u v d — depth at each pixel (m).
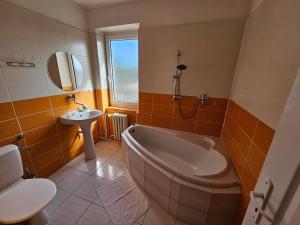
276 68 0.91
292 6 0.82
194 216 1.35
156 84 2.22
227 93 1.90
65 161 2.20
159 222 1.41
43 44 1.72
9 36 1.41
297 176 0.40
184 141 2.05
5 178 1.28
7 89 1.44
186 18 1.81
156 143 2.33
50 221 1.40
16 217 1.03
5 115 1.45
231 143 1.62
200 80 1.97
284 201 0.43
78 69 2.24
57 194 1.68
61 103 2.04
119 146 2.73
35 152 1.77
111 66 2.67
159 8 1.88
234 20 1.64
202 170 1.78
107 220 1.41
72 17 2.04
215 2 1.66
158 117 2.37
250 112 1.22
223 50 1.77
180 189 1.30
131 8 2.01
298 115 0.41
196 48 1.87
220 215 1.28
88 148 2.29
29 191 1.24
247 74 1.40
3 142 1.46
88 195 1.68
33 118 1.71
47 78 1.81
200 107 2.07
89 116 2.23
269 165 0.53
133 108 2.73
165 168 1.44
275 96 0.89
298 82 0.43
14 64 1.46
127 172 2.05
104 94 2.73
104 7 2.14
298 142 0.40
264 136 0.96
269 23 1.08
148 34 2.03
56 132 2.01
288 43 0.82
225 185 1.24
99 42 2.45
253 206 0.59
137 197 1.66
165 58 2.05
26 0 1.50
